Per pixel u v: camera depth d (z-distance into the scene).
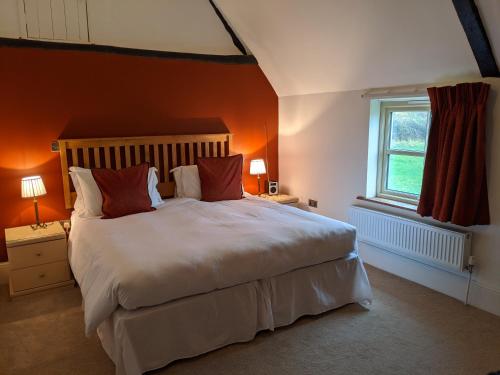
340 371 2.26
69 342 2.58
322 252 2.77
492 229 2.81
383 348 2.46
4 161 3.44
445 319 2.79
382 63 3.31
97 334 2.63
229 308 2.46
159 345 2.23
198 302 2.33
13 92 3.40
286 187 4.95
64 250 3.34
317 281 2.81
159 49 4.08
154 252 2.44
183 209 3.56
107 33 3.79
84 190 3.43
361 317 2.83
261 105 4.77
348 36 3.31
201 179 4.07
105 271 2.31
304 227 2.88
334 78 3.89
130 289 2.11
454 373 2.23
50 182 3.65
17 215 3.54
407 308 2.95
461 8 2.41
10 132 3.43
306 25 3.53
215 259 2.39
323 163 4.32
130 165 3.99
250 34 4.20
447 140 2.87
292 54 4.04
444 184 2.93
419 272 3.35
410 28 2.82
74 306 3.06
